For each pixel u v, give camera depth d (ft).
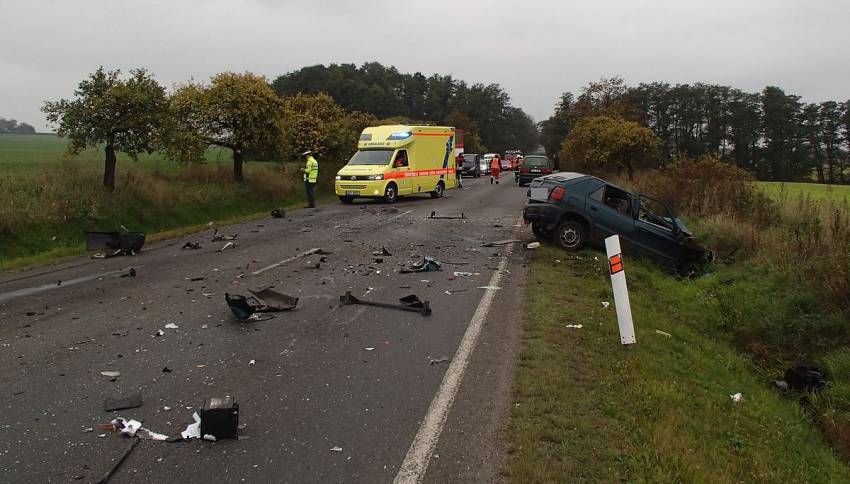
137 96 48.34
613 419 14.53
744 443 14.76
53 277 31.27
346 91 309.83
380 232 47.34
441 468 12.25
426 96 432.25
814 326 27.02
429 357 18.89
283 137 71.67
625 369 17.92
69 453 12.77
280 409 15.06
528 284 29.40
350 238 44.21
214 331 21.54
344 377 17.20
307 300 26.08
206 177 68.18
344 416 14.66
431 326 22.29
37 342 20.31
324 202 77.00
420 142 78.07
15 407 15.11
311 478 11.86
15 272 32.99
